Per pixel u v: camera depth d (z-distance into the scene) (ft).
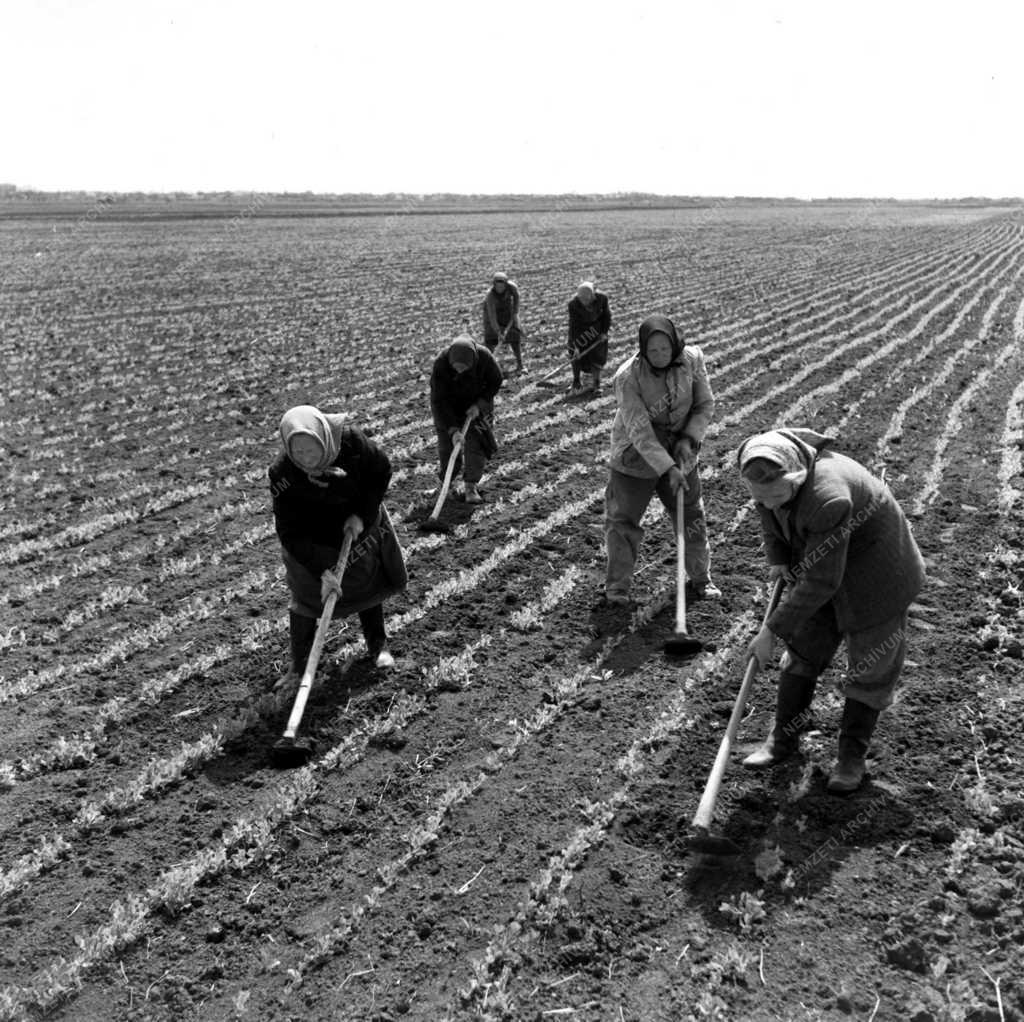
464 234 151.64
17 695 19.76
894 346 56.80
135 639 21.84
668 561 25.45
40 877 14.70
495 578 24.84
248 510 30.19
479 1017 11.86
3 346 59.47
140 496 32.22
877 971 12.28
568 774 16.65
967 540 26.12
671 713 18.13
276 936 13.43
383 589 19.62
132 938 13.35
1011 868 13.70
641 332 20.12
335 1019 12.05
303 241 134.51
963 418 39.58
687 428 21.33
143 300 79.10
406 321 68.28
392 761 17.26
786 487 13.80
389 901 13.92
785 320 69.00
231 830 15.37
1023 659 19.61
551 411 42.88
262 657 21.16
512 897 13.88
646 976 12.43
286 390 47.34
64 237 135.54
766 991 12.05
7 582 25.54
